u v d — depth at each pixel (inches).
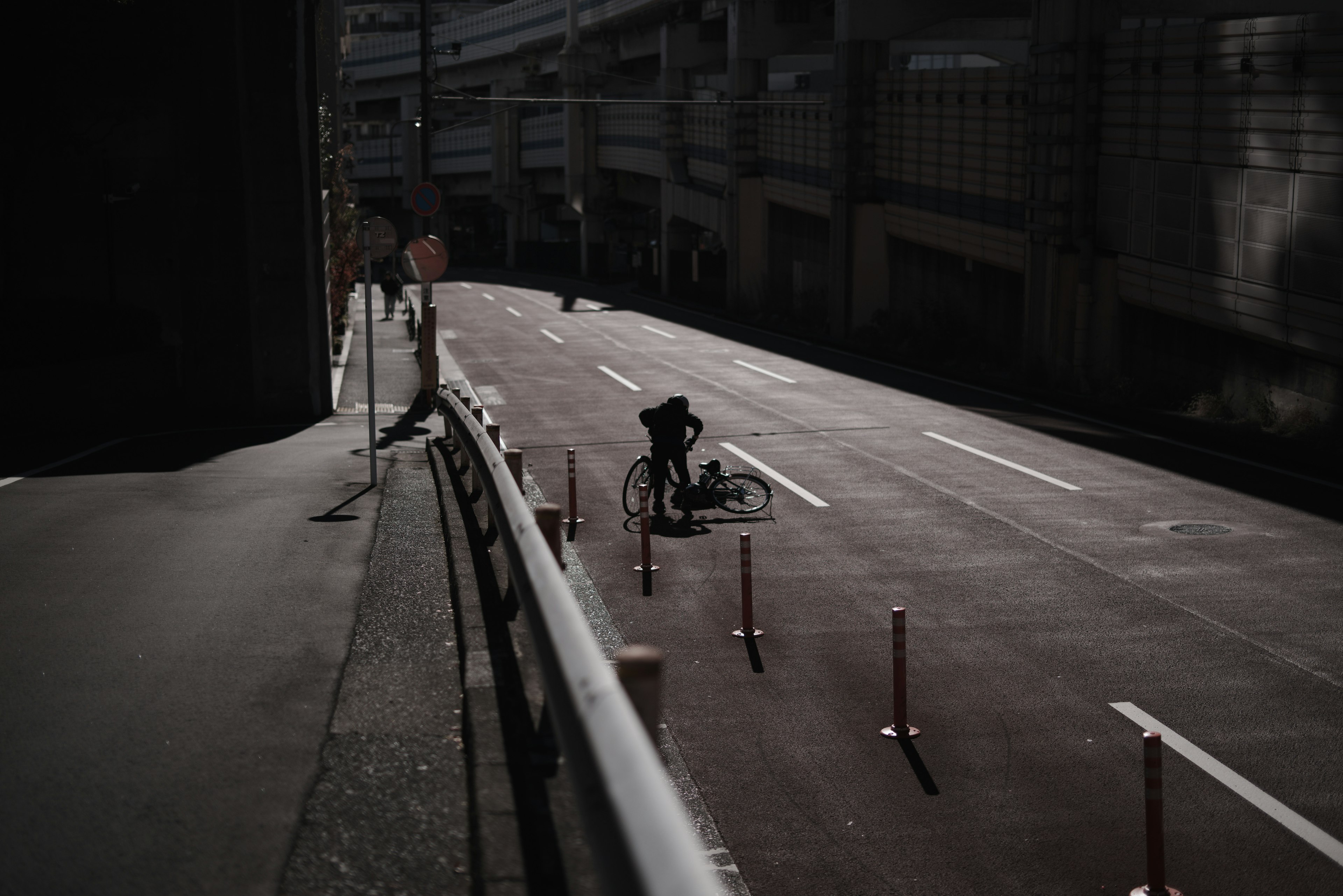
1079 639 389.7
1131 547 511.2
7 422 793.6
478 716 223.8
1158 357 1013.2
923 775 289.0
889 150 1518.2
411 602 325.7
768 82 2251.5
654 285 2679.6
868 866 247.0
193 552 391.2
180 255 910.4
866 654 377.4
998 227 1224.2
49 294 950.4
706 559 499.8
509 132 3612.2
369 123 4281.5
